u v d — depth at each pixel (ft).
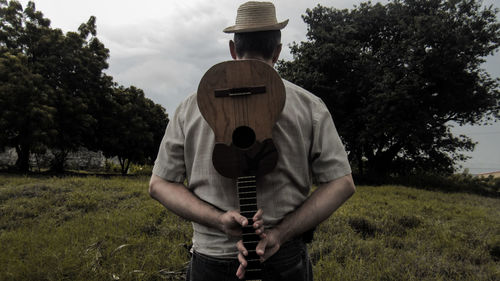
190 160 3.88
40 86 54.34
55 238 14.10
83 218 18.54
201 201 3.70
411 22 66.23
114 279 10.43
